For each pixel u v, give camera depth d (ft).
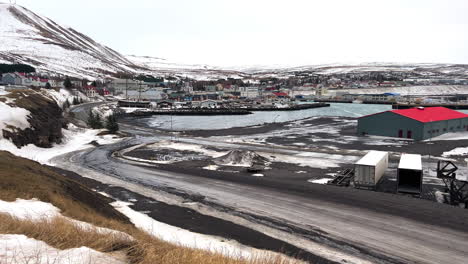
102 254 27.96
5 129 211.82
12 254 24.31
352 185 151.12
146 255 30.09
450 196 129.29
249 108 647.97
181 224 100.83
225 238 90.27
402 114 287.69
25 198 72.49
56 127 272.72
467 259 79.00
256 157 203.72
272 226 99.50
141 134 337.31
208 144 270.46
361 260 78.54
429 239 89.25
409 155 163.53
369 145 258.37
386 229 95.91
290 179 159.94
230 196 129.70
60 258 24.70
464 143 256.32
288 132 337.72
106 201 116.47
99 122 351.87
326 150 238.89
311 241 88.89
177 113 552.82
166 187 144.05
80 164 191.52
